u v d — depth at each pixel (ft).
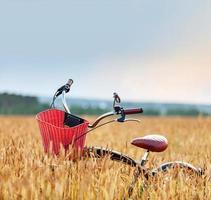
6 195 27.04
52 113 31.58
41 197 26.58
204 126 101.30
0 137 55.47
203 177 31.71
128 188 29.55
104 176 28.63
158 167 32.91
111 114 30.22
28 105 278.46
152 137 32.17
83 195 27.37
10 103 274.16
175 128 104.63
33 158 30.14
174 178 30.81
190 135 84.69
